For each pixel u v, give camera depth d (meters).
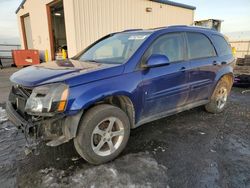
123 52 3.03
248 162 2.60
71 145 2.96
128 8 10.73
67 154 2.74
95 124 2.38
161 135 3.31
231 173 2.37
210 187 2.14
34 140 2.23
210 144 3.04
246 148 2.95
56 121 2.21
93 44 3.92
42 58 13.44
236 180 2.25
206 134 3.38
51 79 2.25
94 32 9.62
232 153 2.81
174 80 3.16
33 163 2.55
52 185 2.15
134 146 2.96
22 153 2.78
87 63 2.94
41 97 2.13
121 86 2.55
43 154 2.74
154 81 2.88
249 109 4.71
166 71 3.03
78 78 2.27
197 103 3.81
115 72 2.54
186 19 14.08
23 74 2.58
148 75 2.82
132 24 11.10
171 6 12.82
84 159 2.53
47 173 2.35
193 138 3.23
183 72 3.27
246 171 2.41
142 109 2.87
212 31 4.08
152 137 3.24
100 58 3.21
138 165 2.50
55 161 2.59
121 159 2.63
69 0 8.83
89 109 2.41
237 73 7.70
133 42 3.09
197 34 3.69
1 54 18.77
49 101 2.11
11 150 2.86
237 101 5.39
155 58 2.74
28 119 2.26
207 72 3.73
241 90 6.75
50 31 11.88
